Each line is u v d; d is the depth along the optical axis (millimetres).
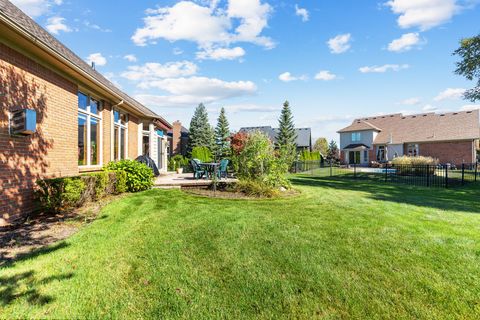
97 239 4133
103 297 2662
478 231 4875
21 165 5328
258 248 3982
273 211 6297
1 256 3471
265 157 9250
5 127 4953
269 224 5195
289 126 39750
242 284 2979
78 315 2393
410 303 2695
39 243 3955
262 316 2477
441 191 10883
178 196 8016
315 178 16797
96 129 9195
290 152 14805
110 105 10086
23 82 5402
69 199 5590
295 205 7066
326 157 45969
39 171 5859
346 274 3234
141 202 6977
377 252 3879
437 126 32906
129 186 8773
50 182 5375
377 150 35969
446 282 3078
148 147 15430
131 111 12352
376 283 3045
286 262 3531
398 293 2861
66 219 5246
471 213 6363
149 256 3598
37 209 5672
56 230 4574
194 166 12570
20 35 4809
